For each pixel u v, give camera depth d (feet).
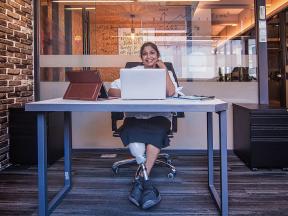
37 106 6.19
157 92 6.77
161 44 12.44
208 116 8.31
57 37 12.61
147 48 8.58
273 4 16.56
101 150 12.84
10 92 10.73
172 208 7.13
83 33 12.59
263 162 9.95
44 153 6.51
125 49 12.51
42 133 6.47
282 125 9.88
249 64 12.25
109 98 7.27
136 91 6.77
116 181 9.15
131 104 6.07
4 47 10.24
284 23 19.17
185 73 12.37
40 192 6.53
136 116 8.53
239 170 10.11
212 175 8.38
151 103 6.16
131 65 10.14
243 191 8.16
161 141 7.70
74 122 12.84
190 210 7.01
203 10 12.37
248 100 12.32
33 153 10.70
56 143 11.35
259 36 12.08
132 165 10.69
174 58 12.39
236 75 12.30
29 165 10.84
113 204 7.41
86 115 12.80
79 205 7.35
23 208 7.18
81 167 10.66
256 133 9.95
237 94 12.34
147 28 12.51
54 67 12.59
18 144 10.75
